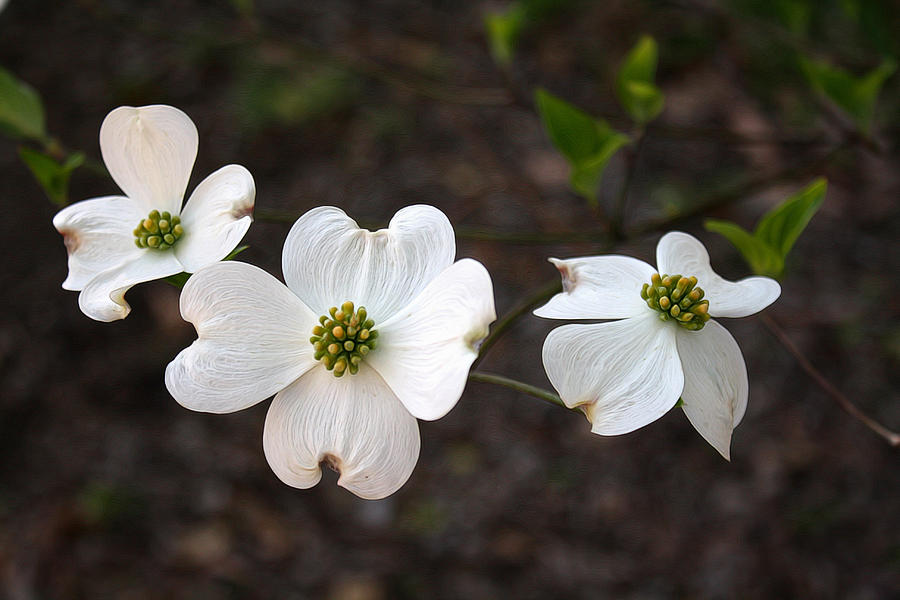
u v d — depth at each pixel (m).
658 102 0.66
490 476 1.08
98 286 0.56
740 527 1.03
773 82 1.21
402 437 0.54
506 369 1.12
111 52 1.30
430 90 0.79
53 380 1.12
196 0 1.35
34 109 0.66
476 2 1.38
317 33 1.34
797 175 0.71
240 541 1.04
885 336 1.08
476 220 1.18
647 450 1.09
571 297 0.56
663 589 1.00
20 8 1.34
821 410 1.07
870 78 0.69
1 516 1.04
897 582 0.96
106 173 0.64
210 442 1.10
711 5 0.87
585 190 0.66
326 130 1.26
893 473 1.03
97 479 1.06
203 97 1.28
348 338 0.54
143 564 1.02
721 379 0.56
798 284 1.13
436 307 0.54
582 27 1.33
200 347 0.54
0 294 1.15
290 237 0.55
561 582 1.02
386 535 1.05
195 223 0.57
